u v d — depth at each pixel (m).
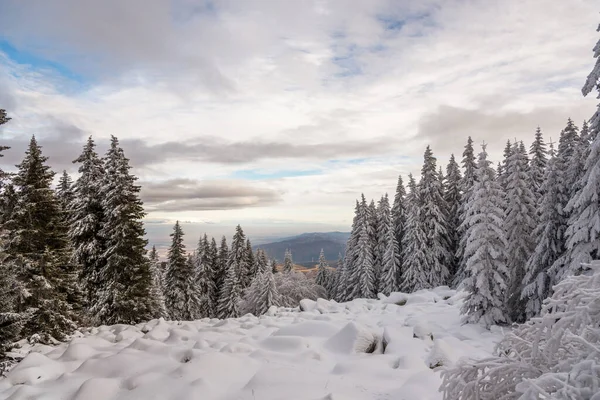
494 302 17.73
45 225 15.62
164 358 9.62
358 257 45.84
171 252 41.06
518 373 3.41
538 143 32.84
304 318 18.81
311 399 7.06
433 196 38.25
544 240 18.31
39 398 7.70
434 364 9.66
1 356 10.48
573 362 2.94
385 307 23.80
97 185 22.61
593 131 14.66
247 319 18.09
